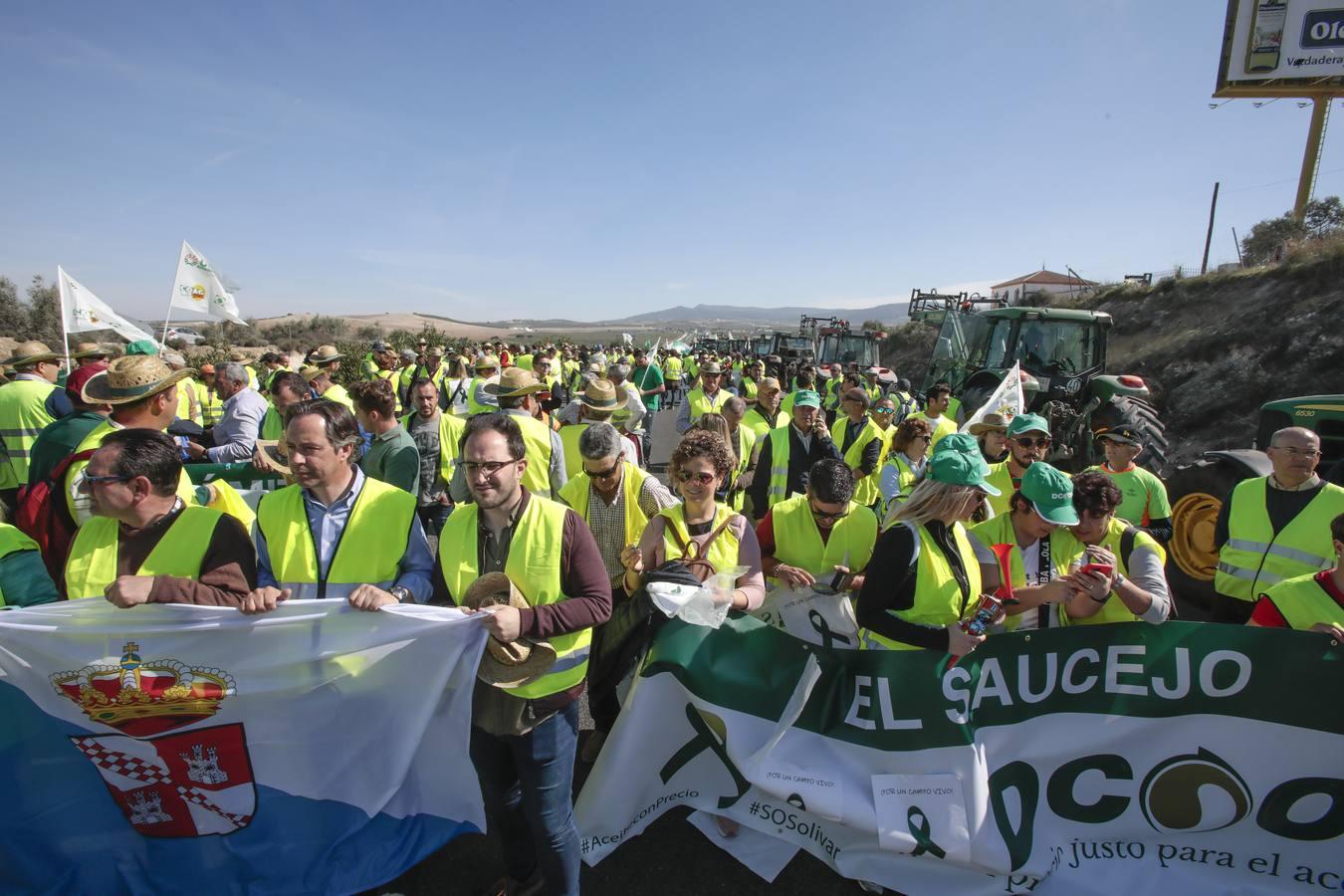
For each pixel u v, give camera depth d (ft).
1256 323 45.73
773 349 90.27
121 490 7.22
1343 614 8.47
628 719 9.23
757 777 8.88
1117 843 8.56
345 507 8.03
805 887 8.89
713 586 8.45
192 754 7.84
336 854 8.27
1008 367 32.45
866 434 19.49
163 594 7.18
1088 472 9.86
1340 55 55.83
